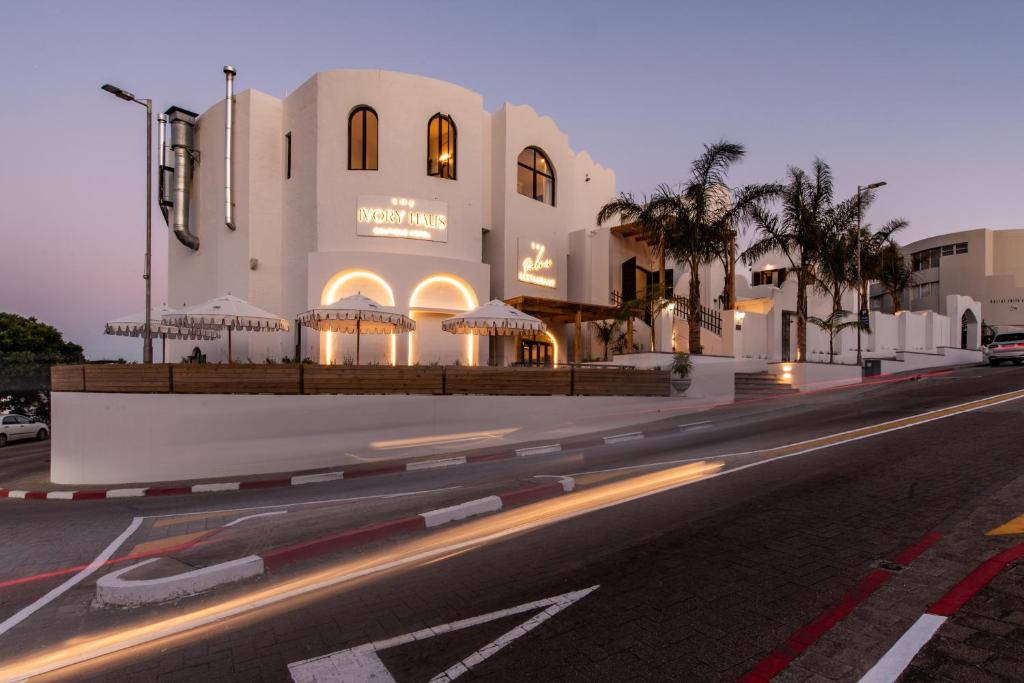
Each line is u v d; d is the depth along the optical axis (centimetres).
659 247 2084
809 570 427
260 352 1994
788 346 2734
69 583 535
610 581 427
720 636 338
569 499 693
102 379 1252
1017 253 4472
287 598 436
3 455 2025
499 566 474
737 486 700
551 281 2420
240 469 1192
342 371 1255
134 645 375
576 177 2750
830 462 809
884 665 294
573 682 296
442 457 1180
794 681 287
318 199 1917
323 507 779
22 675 345
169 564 496
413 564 495
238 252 2036
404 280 1912
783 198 2100
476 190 2098
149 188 1499
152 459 1201
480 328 1647
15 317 3152
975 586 375
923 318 3247
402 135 1964
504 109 2259
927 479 675
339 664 329
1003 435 929
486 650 335
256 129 2045
